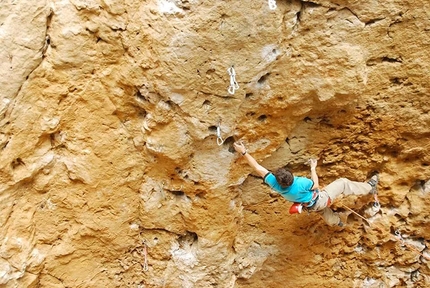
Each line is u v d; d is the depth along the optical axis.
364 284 7.04
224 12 4.59
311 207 5.54
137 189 5.85
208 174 5.58
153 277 6.39
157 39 4.73
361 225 6.54
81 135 5.39
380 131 5.78
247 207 6.31
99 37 4.94
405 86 5.42
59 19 4.79
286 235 6.59
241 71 4.93
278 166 6.05
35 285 5.86
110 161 5.58
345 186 5.80
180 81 4.89
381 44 5.11
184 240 6.26
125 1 4.76
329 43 5.00
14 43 4.74
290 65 5.09
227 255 6.27
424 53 5.18
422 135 5.78
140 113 5.41
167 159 5.46
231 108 5.17
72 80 5.09
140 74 5.00
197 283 6.28
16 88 4.90
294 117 5.52
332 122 5.68
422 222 6.43
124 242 6.13
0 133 5.00
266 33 4.76
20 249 5.53
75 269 6.09
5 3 4.63
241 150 5.44
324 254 6.78
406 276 6.94
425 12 4.92
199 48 4.75
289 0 4.75
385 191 6.26
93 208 5.80
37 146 5.30
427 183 6.23
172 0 4.63
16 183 5.32
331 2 4.78
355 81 5.17
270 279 7.05
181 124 5.22
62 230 5.84
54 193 5.61
